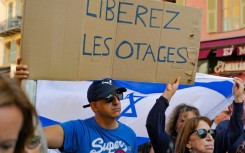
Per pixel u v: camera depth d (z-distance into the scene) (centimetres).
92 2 290
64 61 282
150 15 316
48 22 275
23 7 269
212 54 1858
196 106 435
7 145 101
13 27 2614
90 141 282
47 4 274
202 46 1888
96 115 293
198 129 330
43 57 275
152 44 319
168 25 324
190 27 332
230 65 1788
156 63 322
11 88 100
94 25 294
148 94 407
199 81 438
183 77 335
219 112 444
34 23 271
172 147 348
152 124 342
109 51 302
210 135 332
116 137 292
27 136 107
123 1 305
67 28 282
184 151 337
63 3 279
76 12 284
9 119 99
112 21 302
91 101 292
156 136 343
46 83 363
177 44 328
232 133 393
